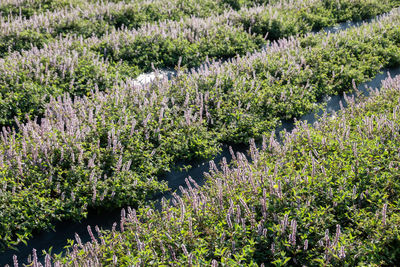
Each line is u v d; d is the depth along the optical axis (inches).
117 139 346.3
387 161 290.4
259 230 230.4
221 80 438.3
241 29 640.4
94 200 297.6
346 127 346.9
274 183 262.5
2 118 402.3
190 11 748.6
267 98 429.4
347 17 759.7
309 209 253.1
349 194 259.1
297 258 227.5
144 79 520.1
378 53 565.0
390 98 405.1
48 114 379.2
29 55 499.8
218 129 398.3
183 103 413.7
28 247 279.6
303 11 751.7
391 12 745.6
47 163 314.2
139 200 315.3
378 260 220.7
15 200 279.7
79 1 780.6
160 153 362.0
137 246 220.8
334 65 507.5
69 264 219.1
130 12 708.0
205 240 241.3
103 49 565.3
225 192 272.5
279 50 541.6
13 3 732.0
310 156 305.9
